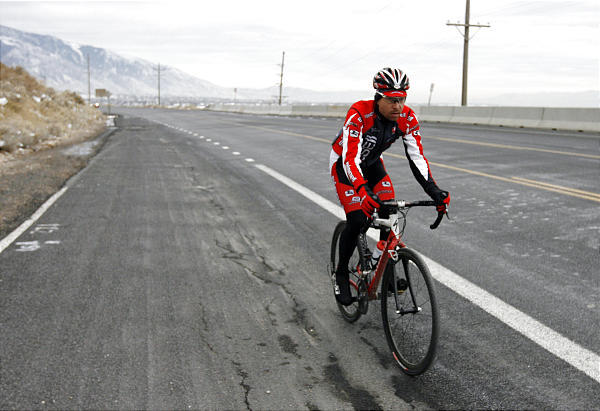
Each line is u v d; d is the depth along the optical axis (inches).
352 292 165.3
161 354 139.3
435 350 118.3
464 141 654.5
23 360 136.2
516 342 141.8
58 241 245.0
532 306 164.6
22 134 707.4
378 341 147.1
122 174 446.0
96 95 2581.2
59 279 195.3
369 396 119.5
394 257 131.7
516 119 967.6
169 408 115.0
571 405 113.3
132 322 158.9
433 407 114.5
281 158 551.5
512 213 280.8
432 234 246.2
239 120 1524.4
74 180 414.0
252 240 246.7
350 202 150.2
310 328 155.3
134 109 3789.4
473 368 129.7
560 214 275.4
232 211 305.9
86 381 126.2
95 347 142.9
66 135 929.5
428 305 122.7
